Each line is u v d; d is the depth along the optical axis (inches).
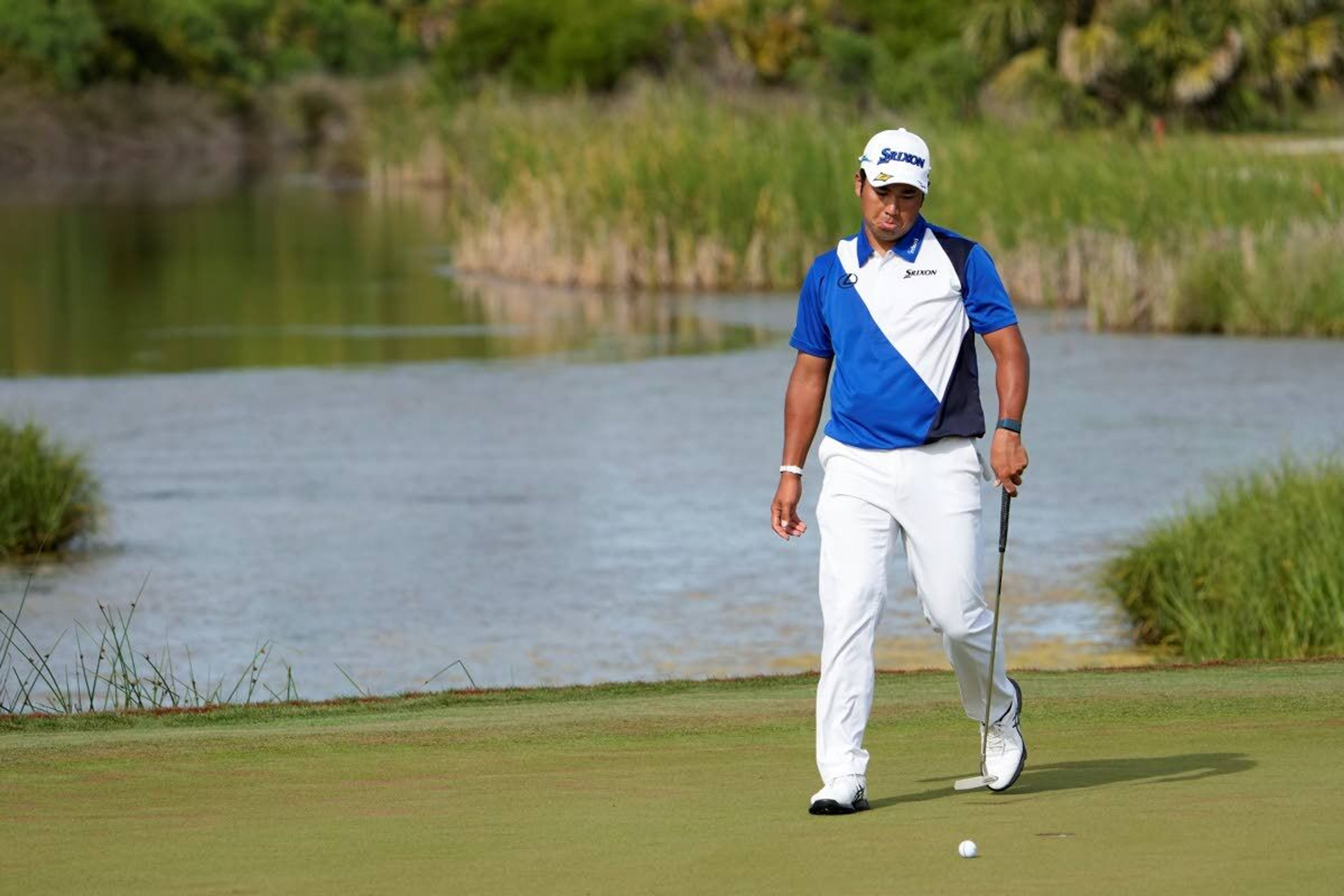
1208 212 4879.4
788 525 883.4
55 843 727.1
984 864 660.7
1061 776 853.8
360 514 2534.5
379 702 1213.7
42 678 1688.0
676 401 3501.5
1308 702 1071.6
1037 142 5708.7
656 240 5511.8
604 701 1187.9
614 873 664.4
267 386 3720.5
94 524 2425.0
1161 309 4404.5
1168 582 1934.1
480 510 2554.1
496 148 6481.3
